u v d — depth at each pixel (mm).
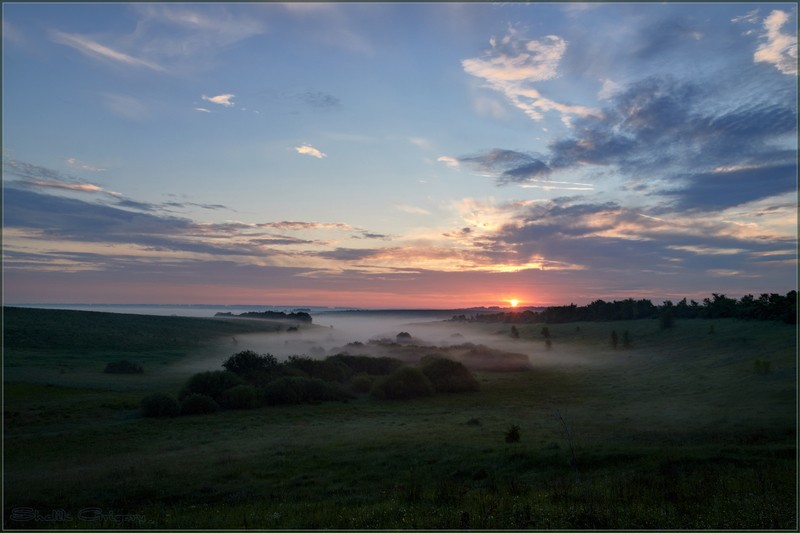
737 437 25875
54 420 39094
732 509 12242
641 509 12398
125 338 110312
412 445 26578
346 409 47750
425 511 13711
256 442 30312
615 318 154375
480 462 21422
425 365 64312
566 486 15594
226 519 14211
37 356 78125
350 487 18766
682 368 69750
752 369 57125
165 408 42656
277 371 60625
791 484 14562
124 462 25125
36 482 21000
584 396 54031
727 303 115000
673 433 28453
